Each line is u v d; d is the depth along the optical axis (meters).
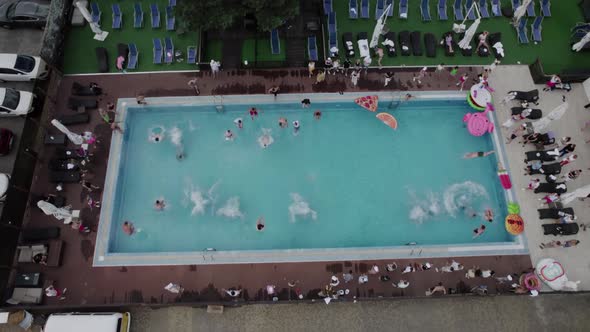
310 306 23.12
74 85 27.02
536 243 24.22
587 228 24.66
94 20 29.45
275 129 27.77
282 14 25.44
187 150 27.09
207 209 25.67
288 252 23.84
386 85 27.95
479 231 24.38
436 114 28.31
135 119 27.69
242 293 22.86
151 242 24.72
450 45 28.88
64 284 22.91
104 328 20.97
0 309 21.27
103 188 25.05
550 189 25.03
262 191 26.23
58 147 25.91
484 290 22.44
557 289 22.84
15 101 24.84
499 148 26.52
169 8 29.69
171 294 22.77
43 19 28.52
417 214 25.77
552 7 30.77
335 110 28.20
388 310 23.03
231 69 28.27
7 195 22.72
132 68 28.16
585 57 29.09
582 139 26.81
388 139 27.69
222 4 25.30
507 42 29.56
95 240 23.84
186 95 27.55
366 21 30.11
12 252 22.80
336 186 26.45
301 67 28.23
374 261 23.72
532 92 27.11
